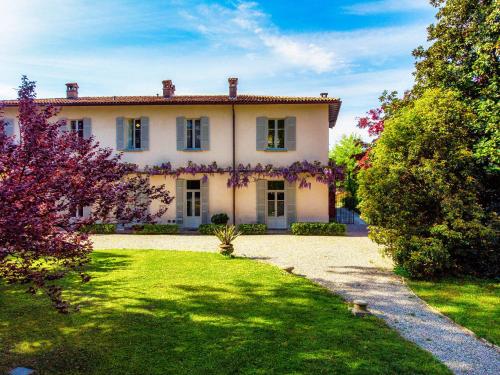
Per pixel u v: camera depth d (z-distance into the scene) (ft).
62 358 12.78
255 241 43.11
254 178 52.70
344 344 14.07
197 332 15.16
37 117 12.28
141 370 11.93
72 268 13.51
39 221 10.83
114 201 13.39
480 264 26.05
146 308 18.25
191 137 54.90
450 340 15.08
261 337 14.66
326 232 48.60
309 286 22.66
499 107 26.91
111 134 54.39
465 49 31.86
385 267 29.19
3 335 14.83
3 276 12.03
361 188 29.12
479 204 26.71
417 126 27.86
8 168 11.17
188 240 43.75
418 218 27.27
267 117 53.01
